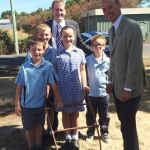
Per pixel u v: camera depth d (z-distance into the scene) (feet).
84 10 60.03
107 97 8.87
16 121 10.53
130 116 6.98
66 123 8.34
